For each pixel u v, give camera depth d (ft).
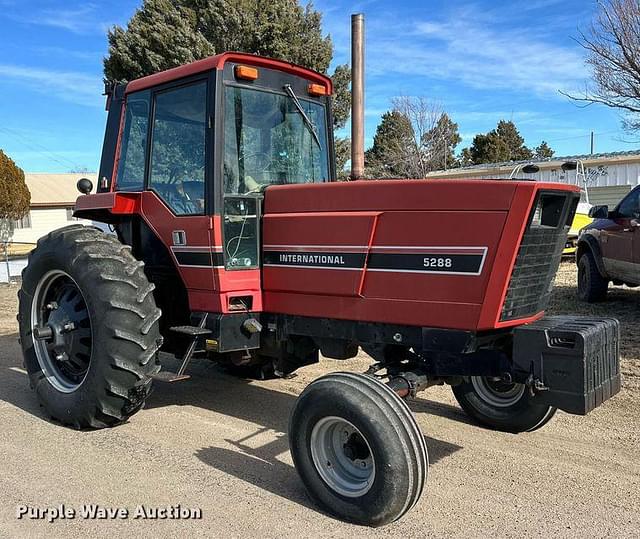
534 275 11.16
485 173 69.82
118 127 16.40
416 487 9.94
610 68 41.24
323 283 12.51
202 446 13.93
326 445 10.94
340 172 65.72
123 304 13.84
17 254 82.69
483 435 14.55
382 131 112.78
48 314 16.33
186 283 14.30
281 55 60.59
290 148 15.17
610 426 14.93
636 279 26.55
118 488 11.81
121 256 14.55
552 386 10.41
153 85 15.07
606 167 60.39
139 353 13.98
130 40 60.59
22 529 10.38
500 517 10.71
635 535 10.12
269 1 61.93
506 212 10.32
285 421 15.65
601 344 10.51
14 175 87.25
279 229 13.19
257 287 13.70
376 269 11.76
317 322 12.98
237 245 13.71
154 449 13.73
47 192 107.96
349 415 10.24
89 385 14.19
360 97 21.94
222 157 13.50
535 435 14.49
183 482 12.07
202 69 13.73
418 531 10.25
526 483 12.01
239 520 10.61
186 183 14.30
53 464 12.91
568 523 10.50
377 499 10.00
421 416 15.90
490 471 12.55
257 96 14.35
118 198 15.29
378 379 11.02
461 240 10.75
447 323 11.00
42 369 15.78
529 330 10.61
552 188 10.61
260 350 14.67
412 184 11.25
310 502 11.28
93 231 15.51
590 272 29.94
